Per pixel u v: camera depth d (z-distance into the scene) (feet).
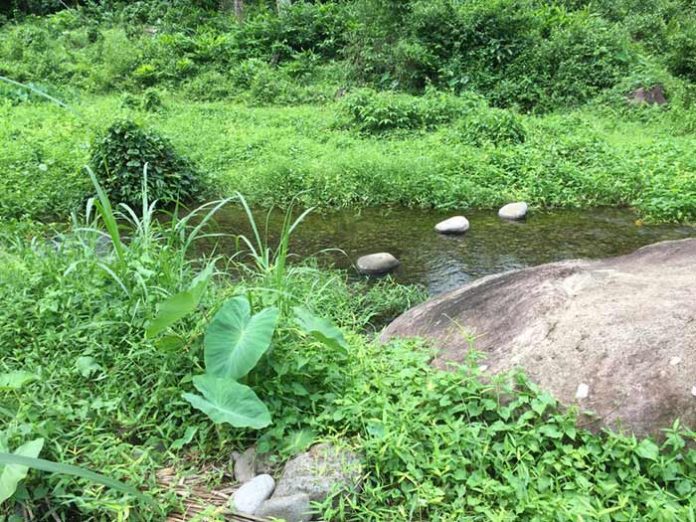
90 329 9.26
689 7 53.11
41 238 14.20
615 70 38.99
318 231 20.18
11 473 6.10
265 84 42.39
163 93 41.65
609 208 22.41
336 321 12.30
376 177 23.43
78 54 48.24
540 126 29.86
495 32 41.27
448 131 29.66
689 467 6.78
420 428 7.32
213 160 26.48
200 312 9.26
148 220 11.09
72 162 24.32
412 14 41.96
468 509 6.63
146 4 62.39
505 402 7.76
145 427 7.91
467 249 18.61
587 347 8.15
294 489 6.85
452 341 9.71
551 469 6.93
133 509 6.57
